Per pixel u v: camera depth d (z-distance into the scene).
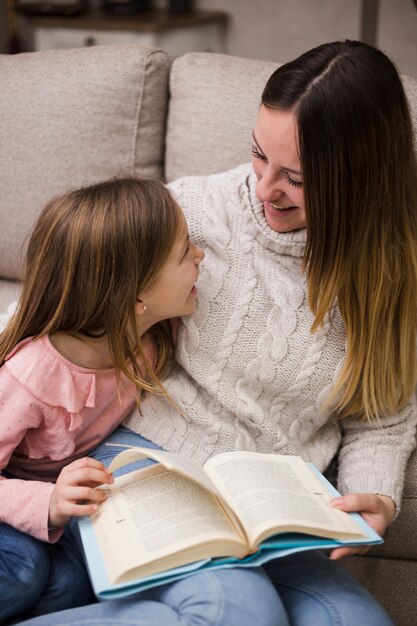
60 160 1.63
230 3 3.20
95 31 2.98
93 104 1.61
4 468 1.20
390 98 1.08
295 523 0.96
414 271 1.18
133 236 1.09
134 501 1.02
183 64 1.63
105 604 0.99
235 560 0.95
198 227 1.24
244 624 0.92
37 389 1.11
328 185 1.08
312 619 0.99
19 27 3.40
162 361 1.24
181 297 1.15
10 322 1.18
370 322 1.17
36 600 1.09
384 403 1.24
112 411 1.24
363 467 1.22
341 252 1.13
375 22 2.53
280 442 1.21
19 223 1.69
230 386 1.20
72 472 1.03
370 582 1.31
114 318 1.11
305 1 3.05
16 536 1.08
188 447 1.22
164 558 0.92
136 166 1.64
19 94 1.65
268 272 1.21
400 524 1.26
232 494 1.02
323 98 1.04
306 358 1.19
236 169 1.33
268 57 3.21
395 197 1.14
